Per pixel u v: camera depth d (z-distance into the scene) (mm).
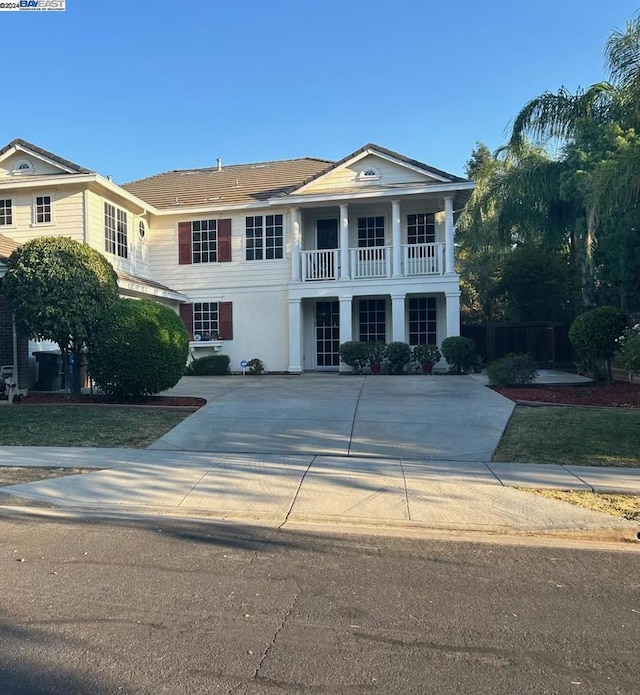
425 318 20391
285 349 20312
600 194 11297
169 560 4879
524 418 10234
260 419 10547
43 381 14523
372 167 19438
